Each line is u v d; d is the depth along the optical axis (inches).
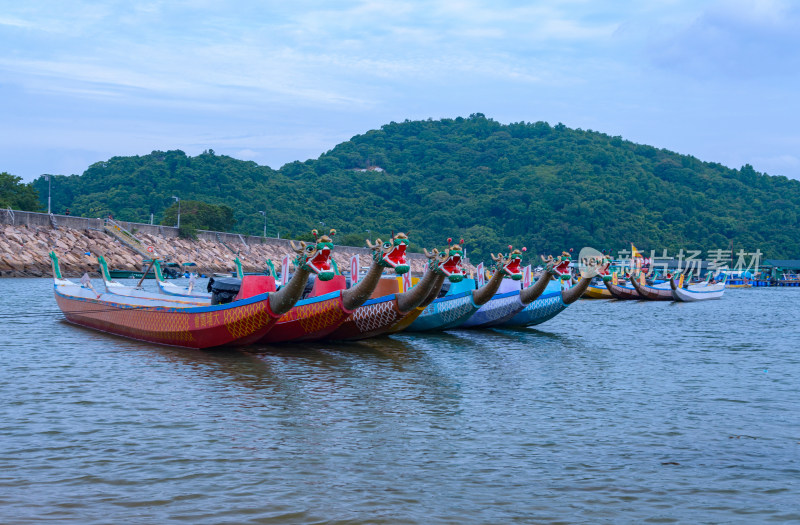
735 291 4613.7
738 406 668.1
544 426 580.7
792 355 1057.5
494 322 1382.9
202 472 447.8
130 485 422.3
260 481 433.4
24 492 407.5
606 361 973.2
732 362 974.4
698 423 597.6
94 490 413.4
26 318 1405.0
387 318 1088.8
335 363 908.0
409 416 610.2
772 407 665.0
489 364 930.1
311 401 665.0
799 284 5964.6
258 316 928.9
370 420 593.0
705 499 417.1
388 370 861.2
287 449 502.6
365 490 421.4
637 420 606.2
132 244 4097.0
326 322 1029.2
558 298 1402.6
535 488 430.9
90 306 1226.0
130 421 570.3
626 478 451.8
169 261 4207.7
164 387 714.2
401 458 486.3
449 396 703.1
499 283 1211.2
